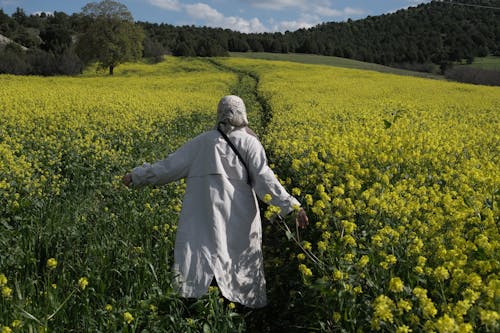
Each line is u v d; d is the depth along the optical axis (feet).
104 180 24.64
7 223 16.83
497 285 9.20
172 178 13.38
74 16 312.29
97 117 44.06
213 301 11.87
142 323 11.37
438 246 12.09
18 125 37.93
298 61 229.25
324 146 24.79
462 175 18.81
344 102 61.62
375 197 14.78
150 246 15.26
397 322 9.17
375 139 26.00
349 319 10.20
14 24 310.24
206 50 226.38
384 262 11.02
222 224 12.84
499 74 155.84
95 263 13.89
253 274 13.15
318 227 14.34
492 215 13.99
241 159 13.08
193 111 54.70
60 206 19.70
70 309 11.81
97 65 192.54
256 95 83.51
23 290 11.87
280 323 13.60
